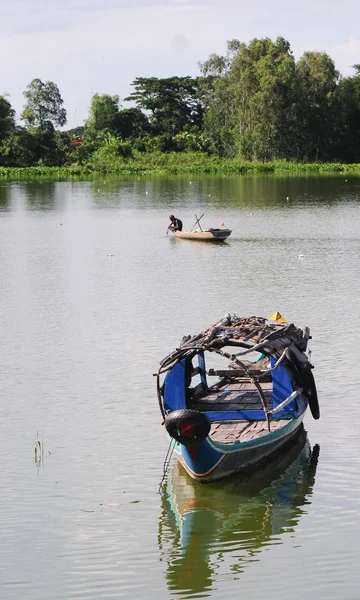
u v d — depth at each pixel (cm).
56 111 17338
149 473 1387
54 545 1167
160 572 1102
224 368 1884
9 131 12781
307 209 5516
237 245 3822
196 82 15438
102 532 1205
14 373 1866
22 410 1645
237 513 1263
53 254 3609
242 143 11981
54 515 1249
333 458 1422
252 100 11594
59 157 12925
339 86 12525
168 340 2109
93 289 2788
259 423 1473
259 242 3909
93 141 13812
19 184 8931
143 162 12325
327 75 12094
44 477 1366
